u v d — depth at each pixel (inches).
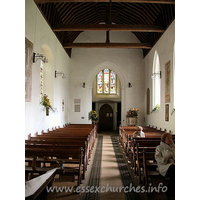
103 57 647.8
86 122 634.8
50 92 426.3
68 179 193.0
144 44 523.2
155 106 518.0
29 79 277.3
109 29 410.9
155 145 223.9
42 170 161.9
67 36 564.4
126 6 495.5
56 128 456.8
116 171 237.1
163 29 412.2
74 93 641.6
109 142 493.7
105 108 880.3
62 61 522.9
